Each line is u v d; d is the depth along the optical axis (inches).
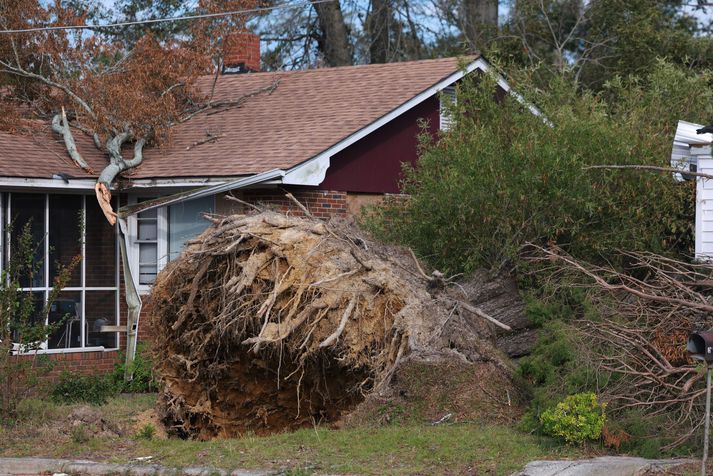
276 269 605.3
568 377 540.4
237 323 611.2
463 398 578.6
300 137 844.6
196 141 888.9
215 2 963.3
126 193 857.5
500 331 679.1
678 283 559.5
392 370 580.4
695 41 1418.6
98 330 847.7
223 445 541.3
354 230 671.8
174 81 911.0
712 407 506.6
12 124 858.1
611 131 768.9
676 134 772.6
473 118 830.5
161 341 641.6
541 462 468.4
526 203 741.3
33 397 690.8
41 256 820.6
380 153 883.4
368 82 971.9
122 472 495.5
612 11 1448.1
